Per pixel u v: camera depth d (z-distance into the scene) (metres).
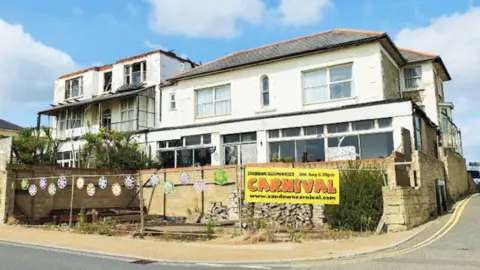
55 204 19.17
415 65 26.06
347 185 14.52
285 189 13.96
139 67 33.06
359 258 9.52
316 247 11.12
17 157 21.08
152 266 8.97
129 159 24.03
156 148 26.48
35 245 12.16
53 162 22.69
